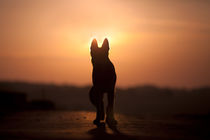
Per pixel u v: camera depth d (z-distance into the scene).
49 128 7.78
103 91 8.94
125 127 8.03
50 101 23.11
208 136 6.47
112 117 8.98
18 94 20.56
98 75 8.87
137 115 13.15
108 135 6.46
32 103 22.23
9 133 6.73
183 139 6.01
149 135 6.52
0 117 11.68
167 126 8.35
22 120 10.27
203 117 11.64
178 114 13.00
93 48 8.98
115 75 9.03
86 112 15.48
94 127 7.99
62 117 11.61
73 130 7.32
